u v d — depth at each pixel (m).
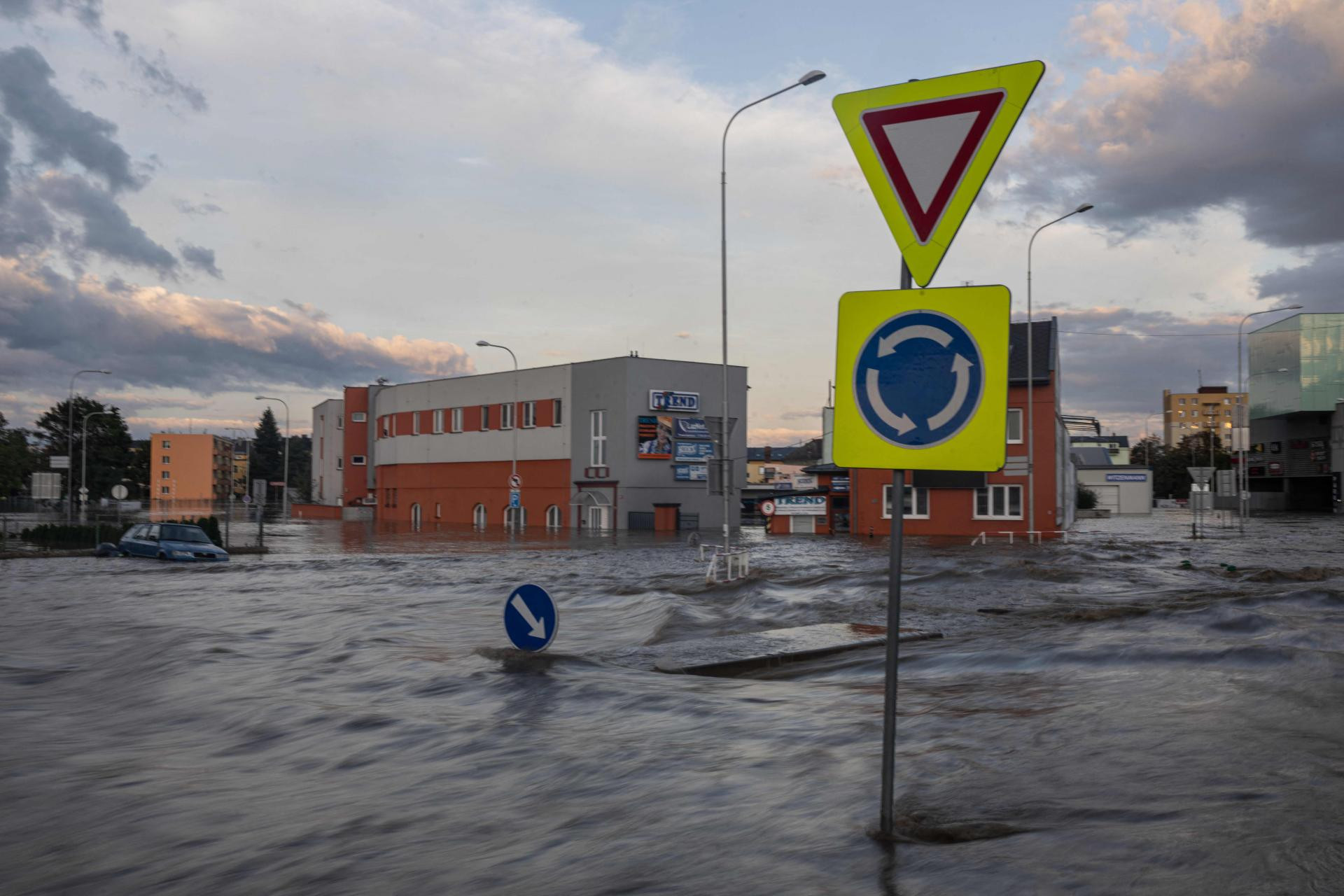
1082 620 12.65
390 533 55.31
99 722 7.85
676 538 48.31
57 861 4.49
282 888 4.05
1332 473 85.62
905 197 4.18
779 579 20.59
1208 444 132.38
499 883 3.97
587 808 5.04
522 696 8.22
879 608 15.18
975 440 3.94
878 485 47.09
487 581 21.97
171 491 162.25
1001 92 4.03
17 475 64.19
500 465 64.81
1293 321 86.00
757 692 8.31
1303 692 7.38
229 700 8.58
